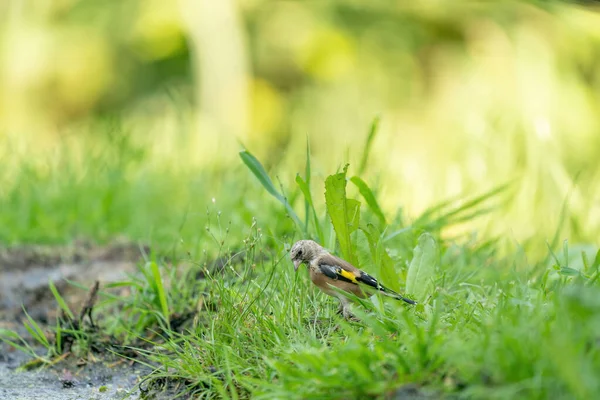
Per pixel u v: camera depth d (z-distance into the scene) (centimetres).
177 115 2058
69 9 2634
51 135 2427
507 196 1087
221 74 2405
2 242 1060
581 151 1939
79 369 665
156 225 1069
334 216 601
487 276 693
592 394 361
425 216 771
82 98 2545
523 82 2047
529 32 2159
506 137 1297
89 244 1030
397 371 432
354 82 2422
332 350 486
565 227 1020
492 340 421
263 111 2422
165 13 2534
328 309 583
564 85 2053
